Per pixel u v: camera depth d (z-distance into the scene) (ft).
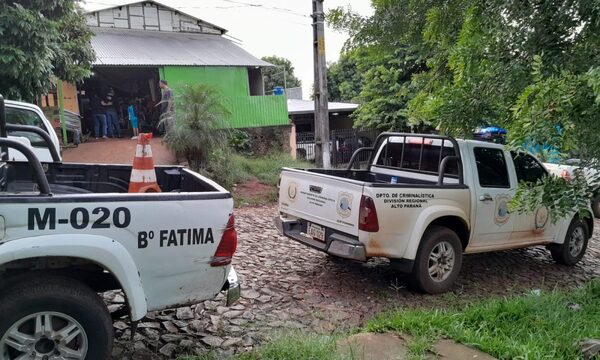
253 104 56.24
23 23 29.48
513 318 14.12
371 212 15.94
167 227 9.95
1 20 29.07
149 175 12.35
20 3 31.42
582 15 12.77
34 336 8.91
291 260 20.75
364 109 52.90
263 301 15.80
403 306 16.22
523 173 20.75
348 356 11.13
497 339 12.27
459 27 14.78
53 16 36.35
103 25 67.21
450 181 19.45
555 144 11.32
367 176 22.67
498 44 13.85
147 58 57.67
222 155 38.70
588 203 13.74
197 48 66.80
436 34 15.10
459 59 14.07
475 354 11.69
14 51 29.40
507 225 19.90
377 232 16.05
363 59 18.52
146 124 62.39
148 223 9.75
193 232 10.23
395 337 12.55
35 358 8.93
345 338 12.54
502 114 14.75
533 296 15.78
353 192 16.48
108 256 9.30
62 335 9.06
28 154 9.12
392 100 53.57
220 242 10.57
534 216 20.81
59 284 9.14
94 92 59.21
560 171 22.65
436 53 16.79
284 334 12.69
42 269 9.48
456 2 14.29
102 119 54.95
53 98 49.80
